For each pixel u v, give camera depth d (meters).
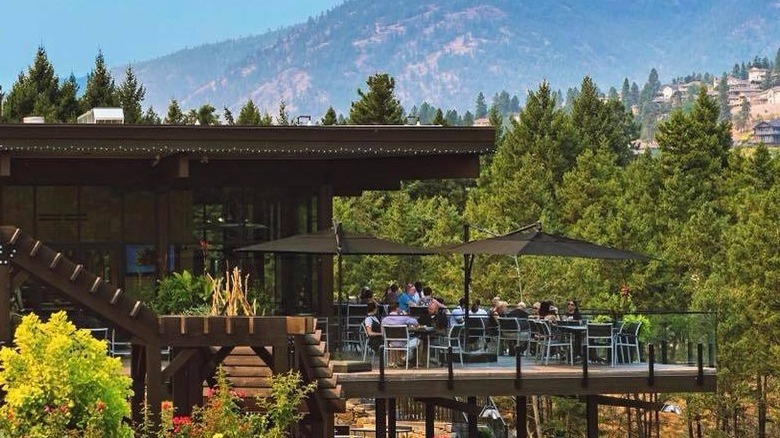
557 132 78.12
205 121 77.56
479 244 28.52
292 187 32.50
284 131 29.31
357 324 28.97
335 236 28.19
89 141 28.23
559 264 50.69
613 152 89.44
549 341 28.83
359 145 29.81
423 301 32.25
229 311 23.83
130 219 31.34
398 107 77.88
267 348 23.39
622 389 28.11
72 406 16.59
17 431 16.45
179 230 31.70
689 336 29.16
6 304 19.56
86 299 19.73
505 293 50.03
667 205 66.00
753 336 50.91
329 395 22.06
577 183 65.81
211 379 23.41
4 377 16.72
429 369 27.81
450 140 30.27
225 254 32.03
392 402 30.42
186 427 17.98
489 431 37.12
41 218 30.89
